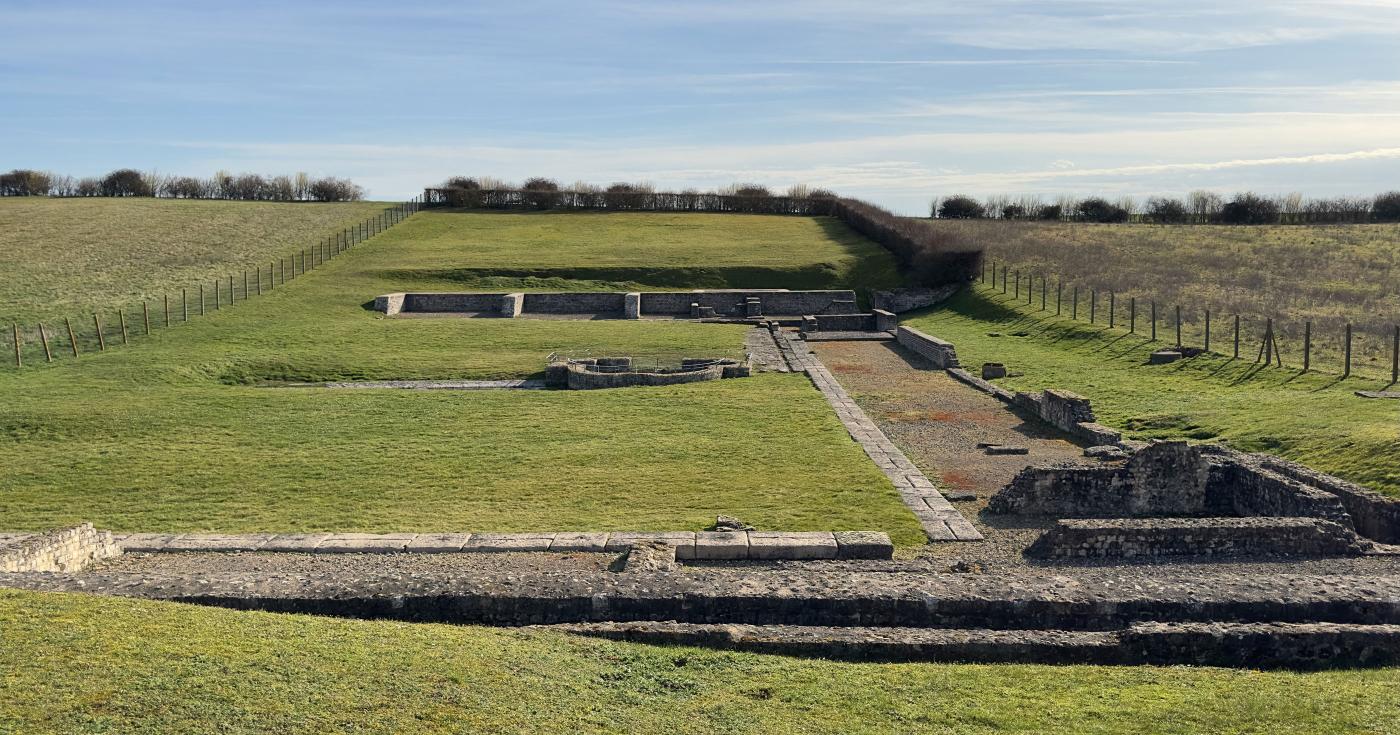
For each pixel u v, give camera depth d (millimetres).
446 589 15555
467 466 28641
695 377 43938
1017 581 16000
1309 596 15133
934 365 48500
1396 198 98188
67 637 12836
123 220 94000
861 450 30188
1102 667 13852
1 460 29734
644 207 107062
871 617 15234
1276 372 37969
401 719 11266
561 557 20172
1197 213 104375
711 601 15383
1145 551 20219
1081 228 95938
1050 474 24016
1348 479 24656
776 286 75062
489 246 85062
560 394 40750
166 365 46031
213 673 12039
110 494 25984
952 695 12703
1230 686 13055
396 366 47531
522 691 12250
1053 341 52188
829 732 11602
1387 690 12906
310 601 15391
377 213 103562
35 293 63094
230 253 80188
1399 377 34781
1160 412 34062
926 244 74375
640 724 11633
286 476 27656
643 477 27125
